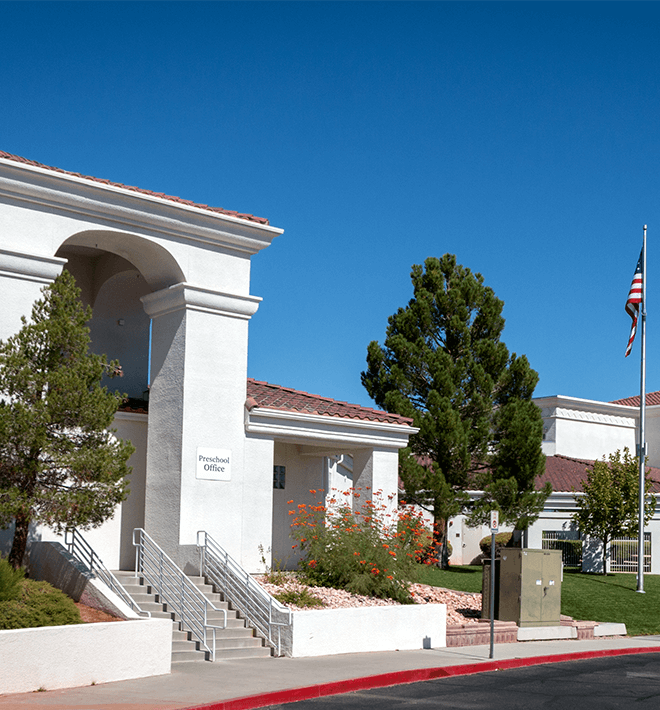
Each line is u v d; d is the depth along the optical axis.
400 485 32.22
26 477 14.05
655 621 23.14
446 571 28.95
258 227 19.17
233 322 19.12
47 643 11.61
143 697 11.02
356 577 17.70
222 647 15.02
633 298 29.84
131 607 15.35
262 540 18.91
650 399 48.09
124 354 21.41
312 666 14.06
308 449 22.75
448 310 31.19
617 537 33.72
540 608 19.66
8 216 16.30
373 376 31.56
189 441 18.08
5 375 13.85
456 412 29.28
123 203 17.45
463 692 12.59
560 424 43.12
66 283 14.98
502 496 29.14
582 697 12.30
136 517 18.97
